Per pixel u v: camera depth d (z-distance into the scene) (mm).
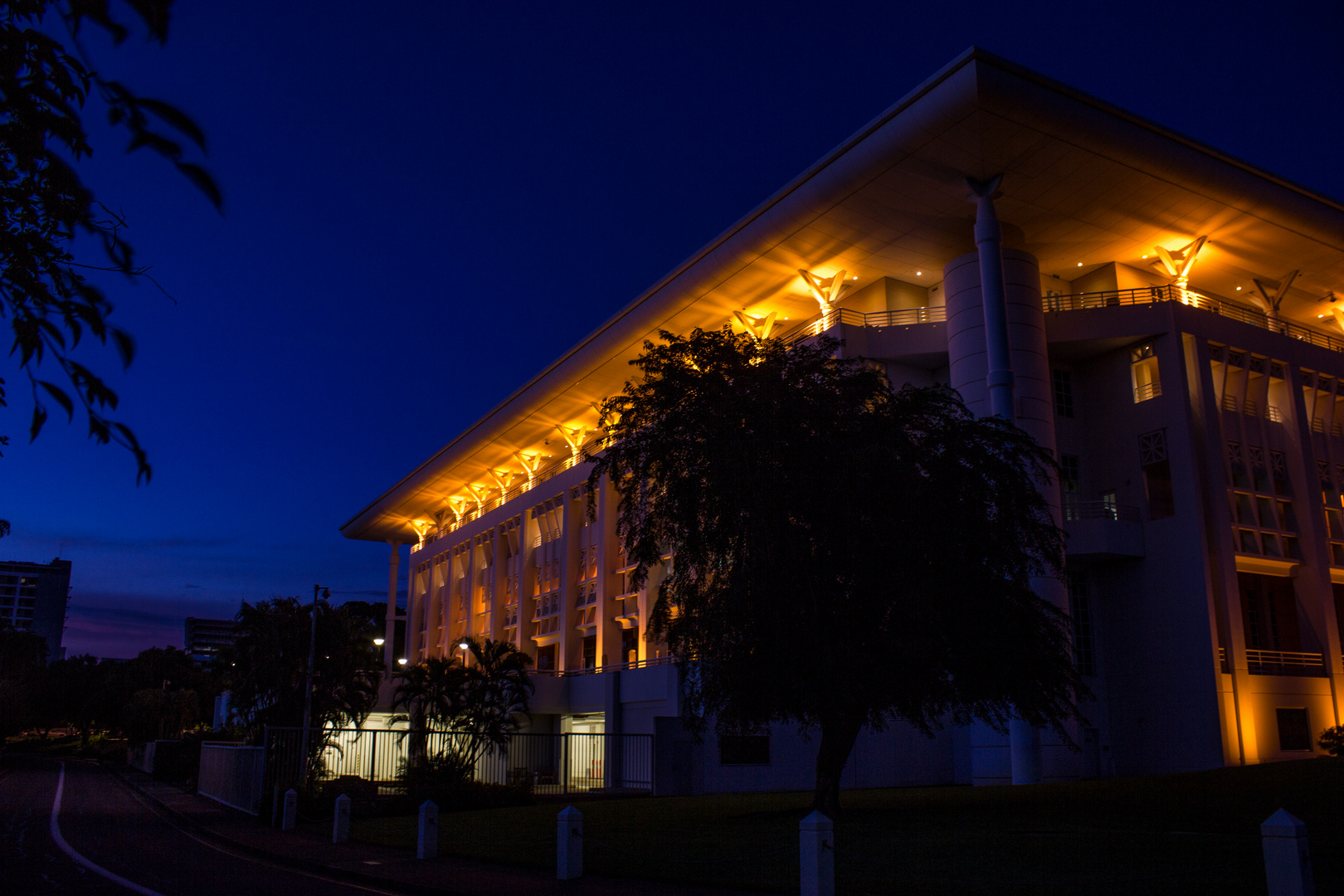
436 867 14367
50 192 3092
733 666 17719
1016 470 19422
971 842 14328
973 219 36875
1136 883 10633
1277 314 43656
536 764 41750
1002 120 31578
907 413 19328
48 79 3082
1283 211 37188
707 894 11383
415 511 82000
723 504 17844
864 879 11414
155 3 2510
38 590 175000
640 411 19906
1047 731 33656
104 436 3045
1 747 79062
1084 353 38750
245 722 41844
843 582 17875
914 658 16906
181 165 2512
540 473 66250
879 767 32781
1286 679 35062
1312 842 13461
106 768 65812
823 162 35406
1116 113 32469
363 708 41625
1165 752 33969
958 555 17594
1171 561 35125
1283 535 37562
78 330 3160
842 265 40531
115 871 14805
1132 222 37312
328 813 23609
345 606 43594
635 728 41438
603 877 12812
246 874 14648
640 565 19484
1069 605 35562
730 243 40406
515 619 60531
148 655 101375
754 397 18234
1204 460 36062
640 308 46688
